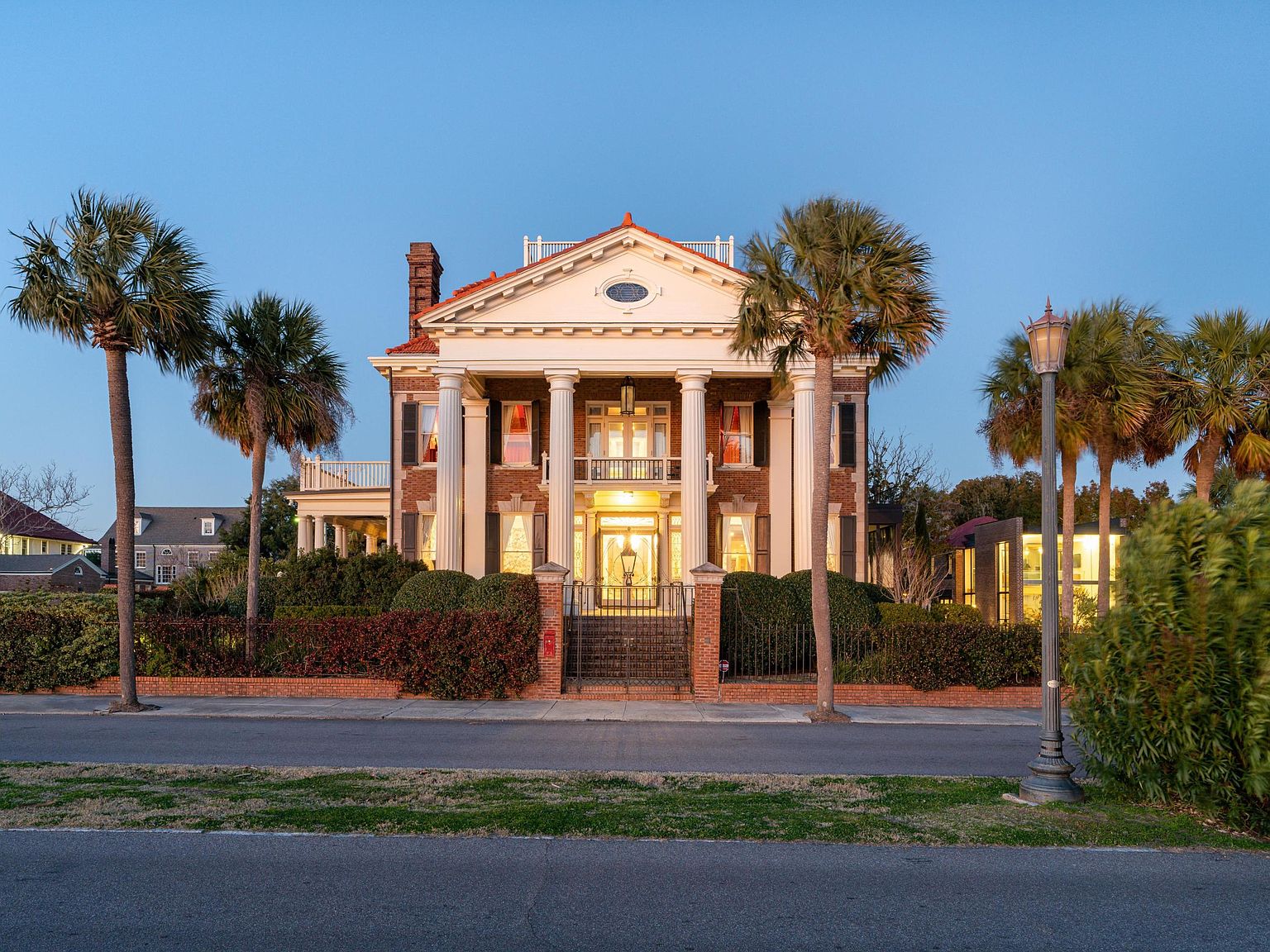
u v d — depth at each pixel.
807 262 18.09
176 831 8.20
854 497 28.77
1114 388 21.88
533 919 6.32
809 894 6.85
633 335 27.09
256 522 21.70
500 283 26.94
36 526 61.44
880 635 20.31
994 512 63.31
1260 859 7.73
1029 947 5.95
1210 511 9.26
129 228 17.19
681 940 6.00
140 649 20.23
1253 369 22.03
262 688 20.00
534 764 12.31
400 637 19.84
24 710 17.88
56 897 6.66
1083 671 10.02
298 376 22.16
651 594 29.25
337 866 7.36
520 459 30.34
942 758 13.27
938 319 18.22
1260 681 8.39
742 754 13.34
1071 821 8.84
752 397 30.16
